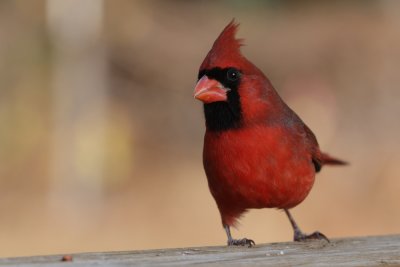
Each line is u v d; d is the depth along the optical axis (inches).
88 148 531.8
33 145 550.9
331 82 652.7
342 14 756.0
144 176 561.9
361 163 550.3
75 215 487.2
